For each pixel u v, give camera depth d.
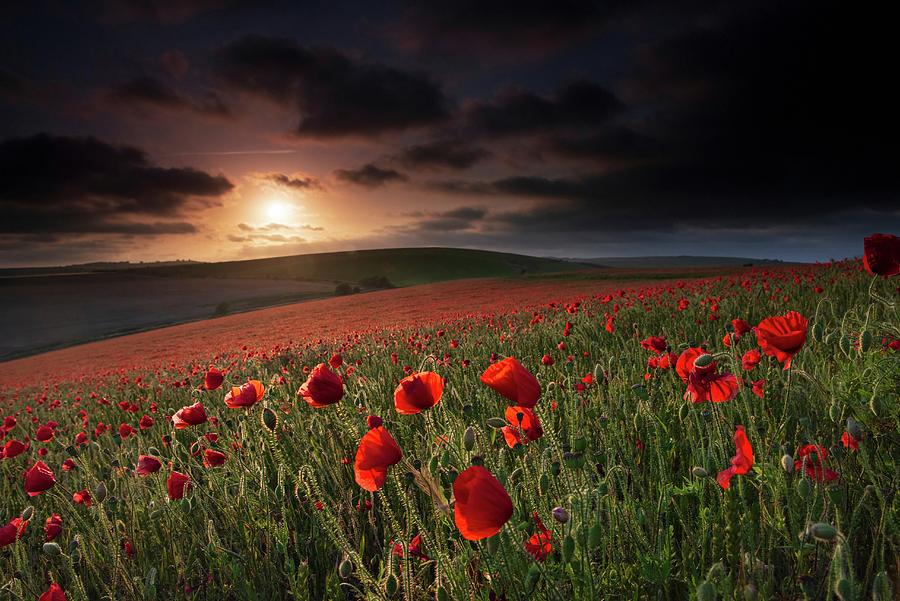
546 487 1.67
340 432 3.07
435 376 1.75
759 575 1.26
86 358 39.56
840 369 2.38
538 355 5.46
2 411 14.46
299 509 2.69
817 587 1.33
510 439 1.99
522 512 1.87
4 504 3.75
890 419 1.84
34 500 3.68
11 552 2.93
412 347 7.63
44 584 2.51
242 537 2.43
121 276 131.00
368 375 5.32
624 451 2.14
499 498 1.19
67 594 2.32
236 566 2.14
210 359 17.78
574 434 2.18
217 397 6.13
